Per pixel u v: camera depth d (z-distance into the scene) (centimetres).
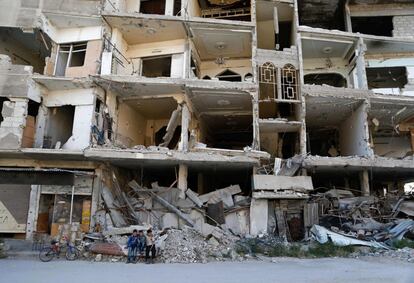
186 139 1936
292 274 1030
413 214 1828
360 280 930
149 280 945
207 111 2300
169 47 2181
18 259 1411
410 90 2217
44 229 1870
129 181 2189
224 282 909
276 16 2184
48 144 1955
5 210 1852
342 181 2497
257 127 1945
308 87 2052
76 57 2138
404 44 2230
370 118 2353
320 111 2245
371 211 1845
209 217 1819
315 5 2358
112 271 1108
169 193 1878
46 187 1873
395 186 2673
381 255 1447
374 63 2325
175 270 1124
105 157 1772
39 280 952
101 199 1856
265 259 1392
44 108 1958
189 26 2047
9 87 1866
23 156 1877
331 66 2394
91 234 1619
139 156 1783
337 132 2548
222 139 2845
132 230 1599
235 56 2369
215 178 2525
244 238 1686
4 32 2078
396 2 2389
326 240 1619
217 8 2547
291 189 1820
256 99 1973
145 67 2352
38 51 2280
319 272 1066
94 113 1900
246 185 2462
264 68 2080
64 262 1331
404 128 2450
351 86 2325
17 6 1994
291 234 1814
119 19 2009
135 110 2288
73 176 1792
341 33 2158
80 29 2067
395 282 903
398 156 2578
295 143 2311
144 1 2350
